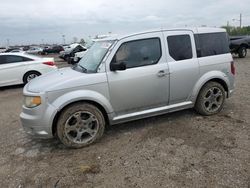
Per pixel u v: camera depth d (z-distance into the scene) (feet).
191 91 17.62
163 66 16.42
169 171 11.96
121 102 15.61
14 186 11.74
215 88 18.42
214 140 14.78
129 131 16.76
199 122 17.54
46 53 173.99
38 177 12.29
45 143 16.02
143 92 16.03
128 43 15.81
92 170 12.49
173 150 13.91
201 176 11.40
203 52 17.98
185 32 17.47
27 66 36.52
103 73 15.08
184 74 17.07
